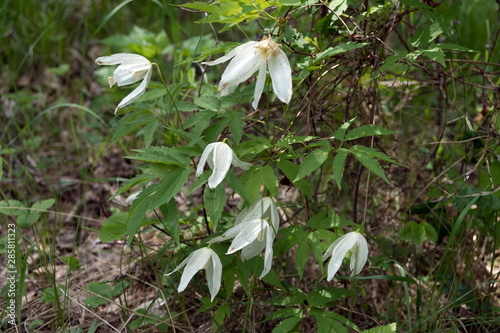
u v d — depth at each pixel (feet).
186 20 5.36
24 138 4.21
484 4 3.84
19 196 3.79
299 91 3.42
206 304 3.06
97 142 4.13
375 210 3.59
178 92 3.29
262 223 2.83
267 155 3.02
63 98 4.65
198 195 3.75
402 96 3.73
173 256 3.34
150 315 3.16
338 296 2.97
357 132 2.89
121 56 2.96
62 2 5.26
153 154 2.86
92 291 3.18
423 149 3.61
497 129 3.29
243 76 2.81
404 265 3.33
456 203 3.17
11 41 4.98
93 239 3.71
